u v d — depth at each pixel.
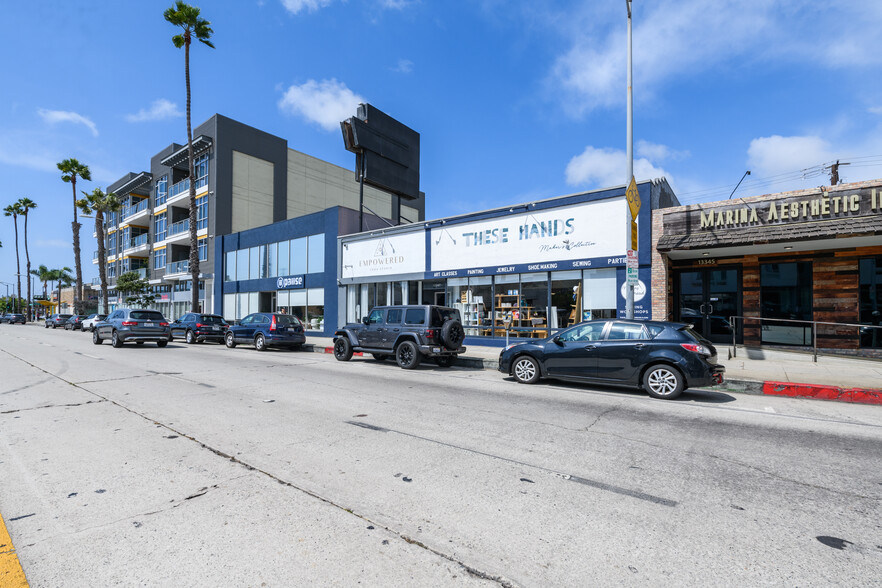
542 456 4.66
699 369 7.53
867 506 3.53
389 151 22.06
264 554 2.76
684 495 3.71
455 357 12.79
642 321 8.37
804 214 10.74
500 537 3.00
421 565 2.66
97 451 4.71
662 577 2.55
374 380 9.79
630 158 10.98
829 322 11.44
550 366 9.02
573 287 14.03
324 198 37.12
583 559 2.74
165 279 36.25
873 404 7.46
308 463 4.38
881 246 11.44
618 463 4.46
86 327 33.56
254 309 27.12
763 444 5.15
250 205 32.19
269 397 7.70
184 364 12.36
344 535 3.00
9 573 2.56
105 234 52.06
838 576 2.57
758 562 2.72
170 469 4.20
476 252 16.27
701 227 11.95
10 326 45.66
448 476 4.07
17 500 3.53
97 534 3.00
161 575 2.54
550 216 14.45
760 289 13.15
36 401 7.27
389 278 19.06
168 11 23.62
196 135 32.84
